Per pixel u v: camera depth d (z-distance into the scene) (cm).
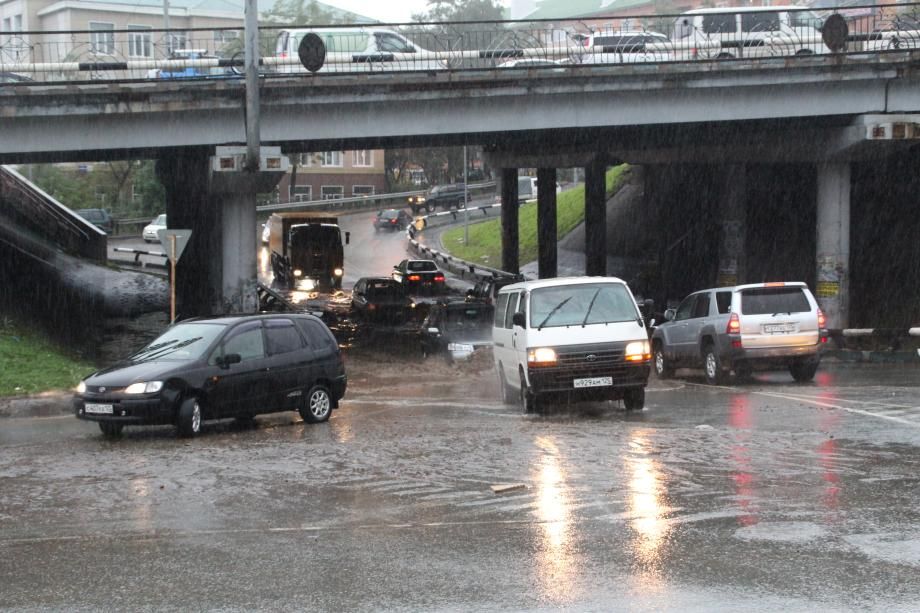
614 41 5128
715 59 5041
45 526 1541
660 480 1783
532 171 16962
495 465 1970
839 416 2559
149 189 12962
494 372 4312
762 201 7369
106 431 2567
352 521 1533
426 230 13025
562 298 2850
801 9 5188
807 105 5172
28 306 5409
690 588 1150
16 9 12200
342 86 4884
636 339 2780
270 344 2705
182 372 2503
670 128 5491
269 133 4950
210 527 1512
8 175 8181
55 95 4575
